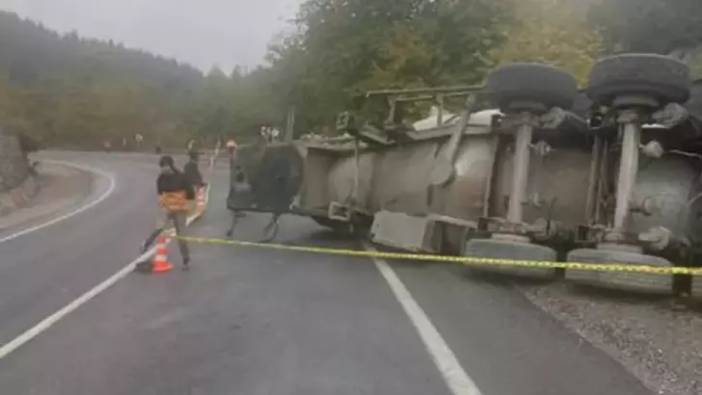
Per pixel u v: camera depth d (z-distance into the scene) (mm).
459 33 26141
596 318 7793
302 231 17453
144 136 129000
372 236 13094
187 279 10141
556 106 9867
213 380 5406
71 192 32938
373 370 5688
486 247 9844
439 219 11344
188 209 11328
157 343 6500
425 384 5352
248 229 17609
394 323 7383
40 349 6262
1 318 7508
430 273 10930
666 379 5645
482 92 11438
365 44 26922
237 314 7773
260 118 64938
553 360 6090
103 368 5695
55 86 134000
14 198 27250
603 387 5387
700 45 22219
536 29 22797
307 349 6316
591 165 10375
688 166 9430
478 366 5852
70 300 8484
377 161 14641
